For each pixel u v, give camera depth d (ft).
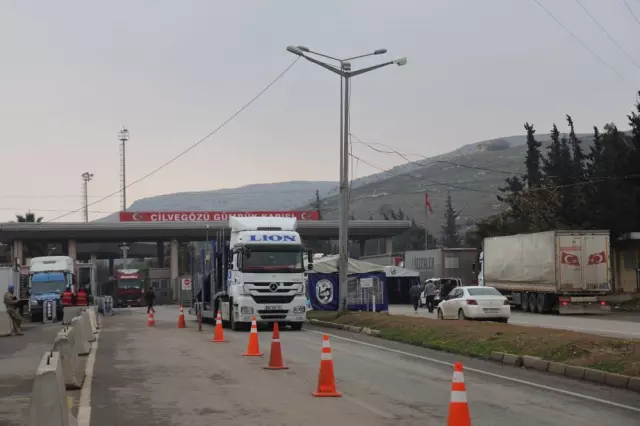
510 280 146.92
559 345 56.13
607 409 36.63
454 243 439.63
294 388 42.88
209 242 111.14
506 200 212.64
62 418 23.79
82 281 172.55
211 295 106.93
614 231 166.09
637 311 140.26
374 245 469.98
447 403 37.81
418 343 71.31
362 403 37.70
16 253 243.19
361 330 89.76
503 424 32.60
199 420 33.30
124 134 323.98
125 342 77.00
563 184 193.16
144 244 346.74
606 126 206.49
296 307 92.63
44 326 126.52
